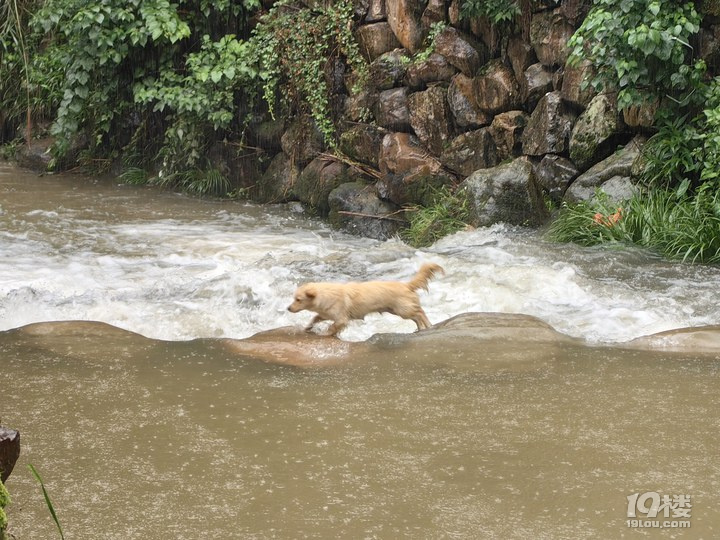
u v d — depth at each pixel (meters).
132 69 15.30
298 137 13.40
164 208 13.16
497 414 5.00
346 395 5.30
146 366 5.81
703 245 9.01
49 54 16.73
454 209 10.92
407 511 3.87
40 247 10.21
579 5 10.84
